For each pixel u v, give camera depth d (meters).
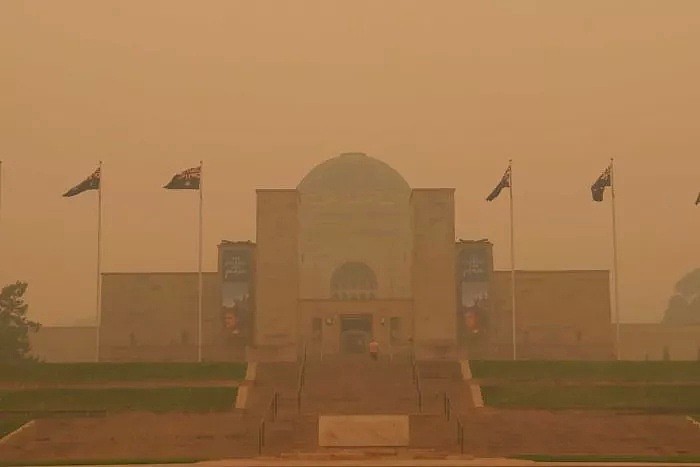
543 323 97.31
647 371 72.12
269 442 53.94
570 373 71.81
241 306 97.00
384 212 111.38
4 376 70.75
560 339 97.12
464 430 55.03
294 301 92.50
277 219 93.50
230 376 71.00
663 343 102.75
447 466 40.78
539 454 50.06
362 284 110.00
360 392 65.31
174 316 98.12
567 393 64.94
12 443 54.34
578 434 54.28
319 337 92.38
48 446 53.69
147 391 65.69
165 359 97.62
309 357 87.50
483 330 96.81
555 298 97.50
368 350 91.62
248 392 65.38
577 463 43.03
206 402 63.62
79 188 86.62
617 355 90.12
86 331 102.12
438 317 92.38
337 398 63.94
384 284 109.62
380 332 92.38
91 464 46.16
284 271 92.88
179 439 54.66
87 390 65.94
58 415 60.28
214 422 57.69
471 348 96.75
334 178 112.75
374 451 50.47
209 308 97.69
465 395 64.88
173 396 64.75
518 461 44.38
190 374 71.56
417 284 92.75
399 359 79.25
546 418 57.66
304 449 51.94
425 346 89.69
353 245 110.38
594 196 87.94
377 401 63.22
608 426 55.78
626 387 66.12
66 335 102.06
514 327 89.38
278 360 84.88
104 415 60.06
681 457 47.88
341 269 110.19
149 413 60.31
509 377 70.81
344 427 51.84
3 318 97.50
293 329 92.12
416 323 92.31
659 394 64.62
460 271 97.69
